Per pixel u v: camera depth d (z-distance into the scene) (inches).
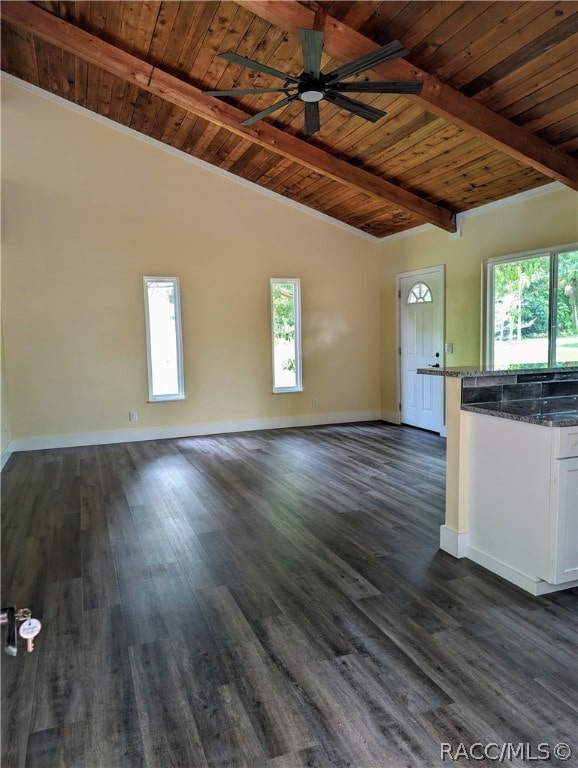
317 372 268.4
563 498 90.7
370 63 104.4
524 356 190.9
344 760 59.8
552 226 176.4
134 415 232.8
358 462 193.6
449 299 227.5
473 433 108.0
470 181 187.6
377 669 75.5
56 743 62.8
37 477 176.4
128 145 222.7
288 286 261.0
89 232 219.1
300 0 118.3
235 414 252.2
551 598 94.5
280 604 93.9
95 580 103.3
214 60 155.3
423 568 107.2
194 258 237.3
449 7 113.2
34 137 209.3
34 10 148.4
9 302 209.9
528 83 130.3
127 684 72.9
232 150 215.3
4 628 43.8
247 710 67.7
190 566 109.2
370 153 185.3
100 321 223.9
